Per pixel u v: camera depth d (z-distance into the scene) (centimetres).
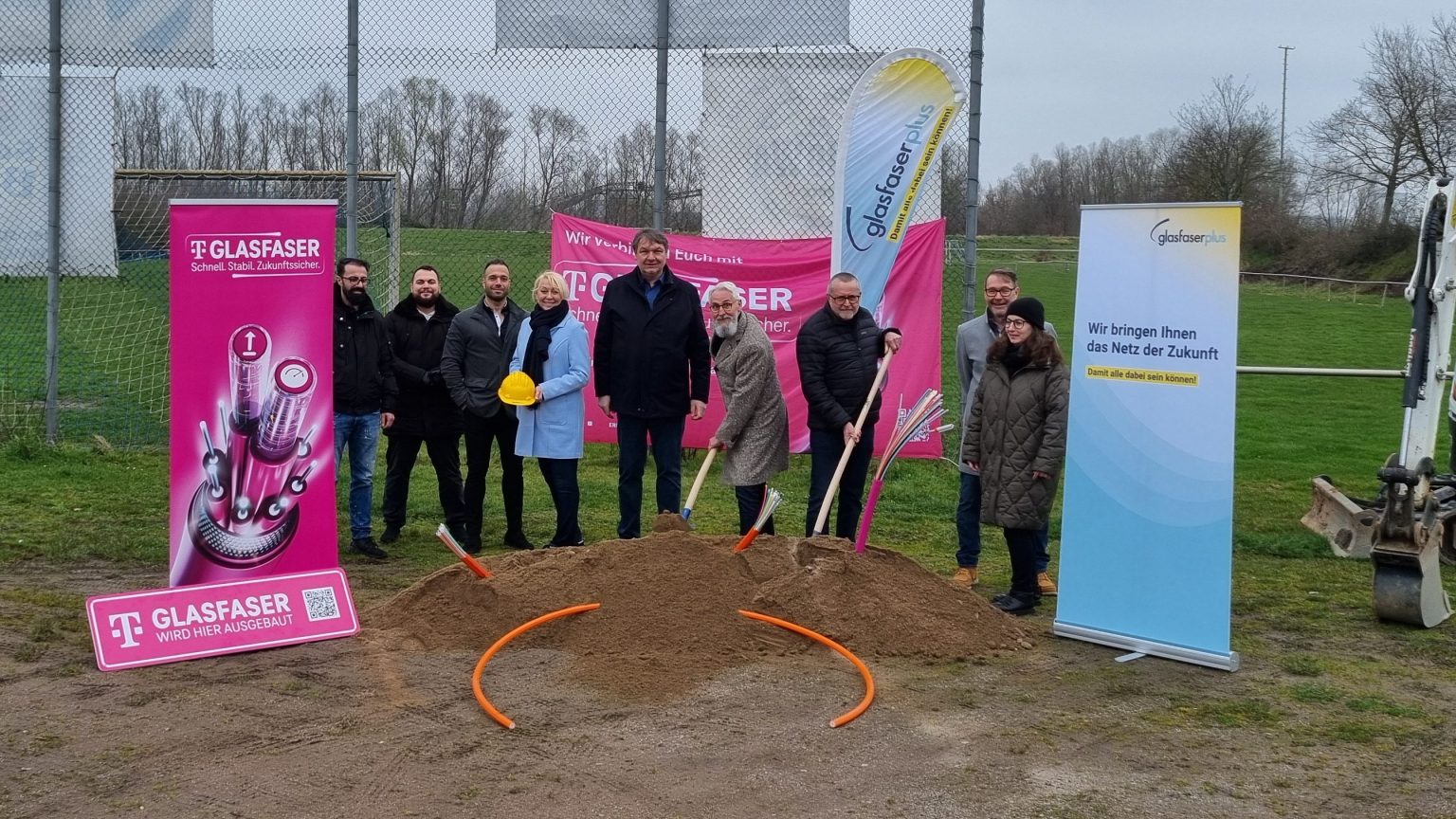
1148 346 598
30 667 541
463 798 411
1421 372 744
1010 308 655
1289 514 1009
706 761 449
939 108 839
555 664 552
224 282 622
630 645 568
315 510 647
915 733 484
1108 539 616
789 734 479
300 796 410
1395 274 4038
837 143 913
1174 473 593
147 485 979
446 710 495
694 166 972
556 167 1038
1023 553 674
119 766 433
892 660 579
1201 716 514
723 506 959
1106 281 609
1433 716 520
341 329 768
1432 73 4034
